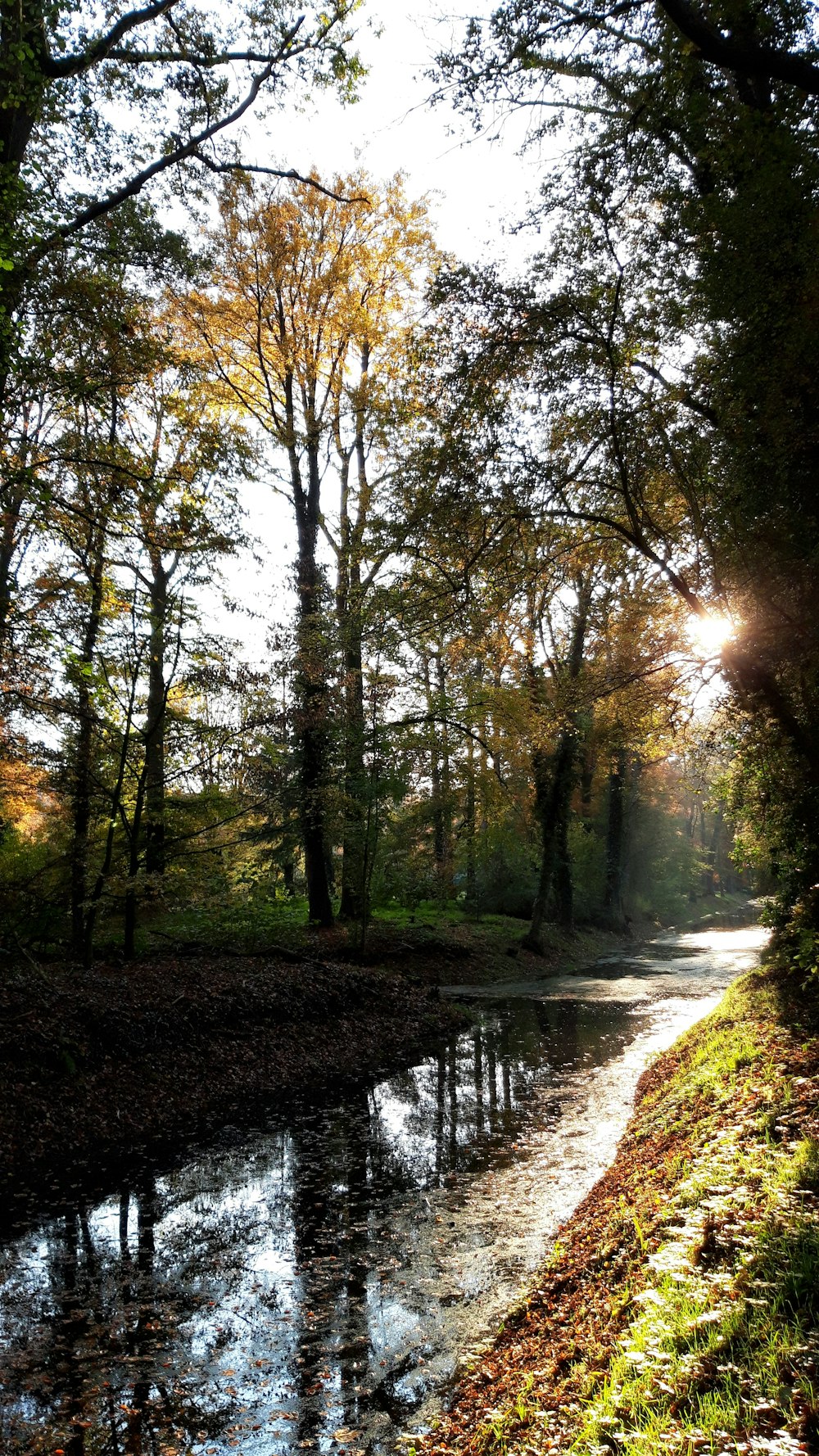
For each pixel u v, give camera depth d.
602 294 9.00
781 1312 3.53
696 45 7.08
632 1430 3.22
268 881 21.95
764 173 7.33
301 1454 4.78
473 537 10.12
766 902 15.77
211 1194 9.20
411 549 10.33
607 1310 4.77
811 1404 2.85
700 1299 3.94
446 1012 19.39
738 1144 5.98
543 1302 5.79
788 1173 4.84
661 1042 15.70
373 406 22.73
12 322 9.85
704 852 61.62
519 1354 5.14
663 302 9.00
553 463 9.79
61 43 9.91
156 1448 4.93
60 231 10.58
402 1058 15.92
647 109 8.36
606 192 8.73
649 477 10.36
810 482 8.36
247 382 23.81
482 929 30.44
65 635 12.60
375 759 22.06
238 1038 14.45
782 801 11.44
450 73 8.16
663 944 39.81
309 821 21.84
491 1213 8.14
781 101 7.73
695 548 10.48
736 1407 3.04
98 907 15.79
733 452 8.97
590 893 41.28
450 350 9.53
